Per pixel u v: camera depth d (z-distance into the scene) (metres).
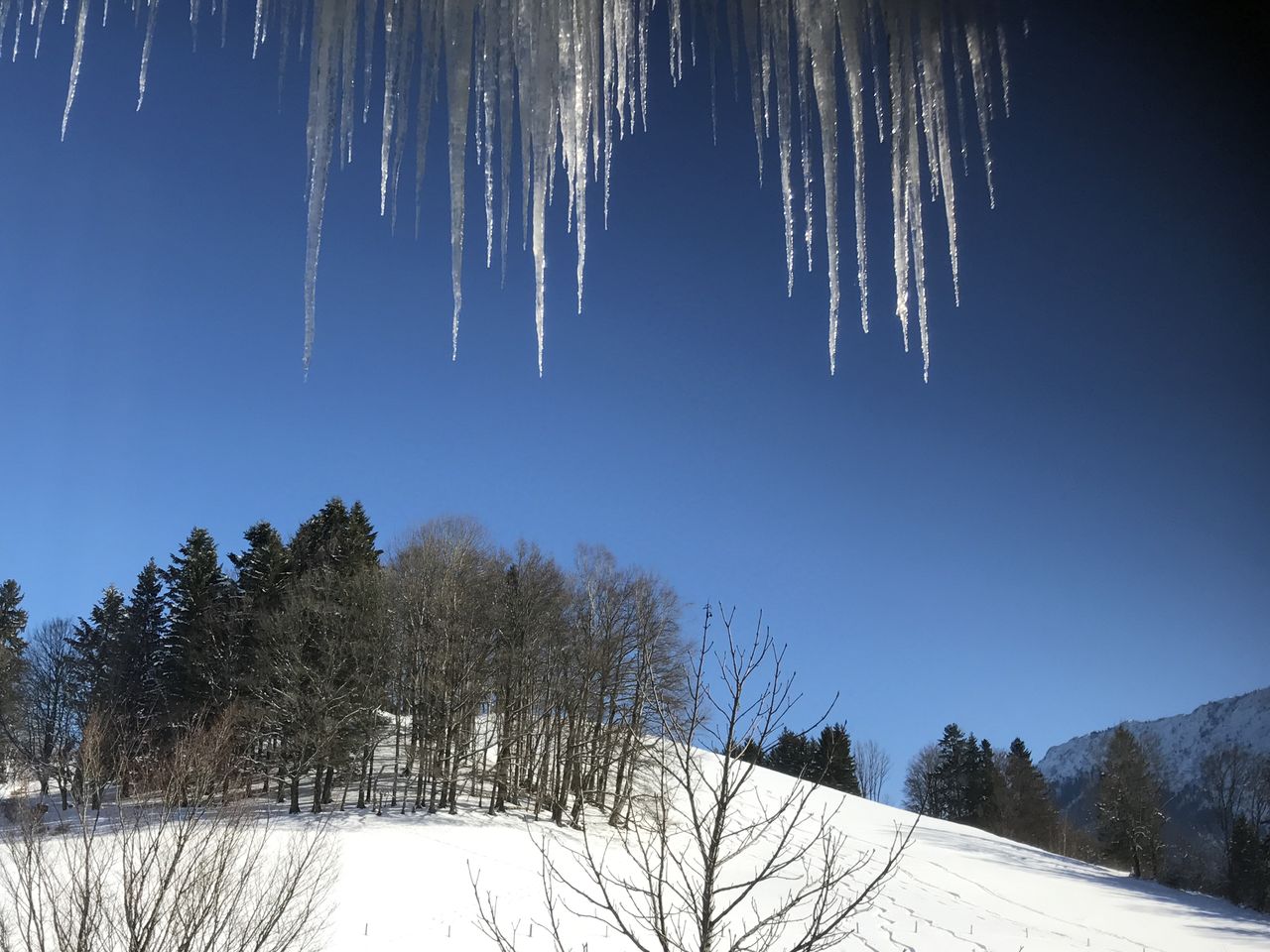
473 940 18.30
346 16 4.43
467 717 37.03
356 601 38.16
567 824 32.59
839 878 6.93
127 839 8.95
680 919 18.53
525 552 44.56
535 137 4.39
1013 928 26.75
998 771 77.56
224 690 38.06
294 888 10.11
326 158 4.37
